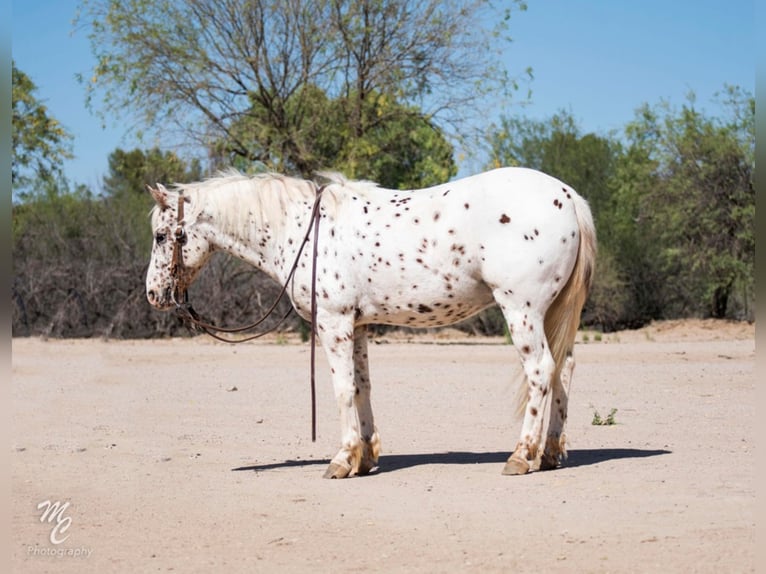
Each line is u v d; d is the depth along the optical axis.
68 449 9.73
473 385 15.47
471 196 7.96
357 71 28.33
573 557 5.49
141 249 32.22
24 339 28.92
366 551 5.75
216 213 8.73
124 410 12.89
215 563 5.57
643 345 24.98
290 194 8.59
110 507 7.08
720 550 5.54
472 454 9.16
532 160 41.72
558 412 8.17
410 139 29.59
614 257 33.94
